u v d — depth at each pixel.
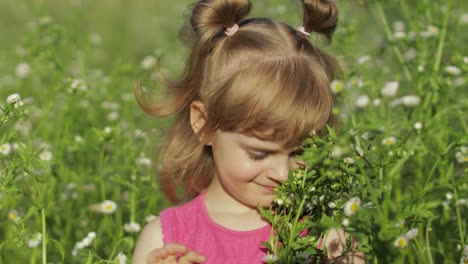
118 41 9.33
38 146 4.59
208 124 2.79
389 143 2.62
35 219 4.10
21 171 3.73
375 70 4.32
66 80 4.71
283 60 2.75
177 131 3.15
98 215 4.34
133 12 10.90
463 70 3.95
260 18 2.99
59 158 4.30
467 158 3.38
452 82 4.05
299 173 2.53
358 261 2.83
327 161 2.34
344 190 2.53
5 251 3.87
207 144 2.86
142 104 3.27
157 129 4.02
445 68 4.03
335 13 3.08
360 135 2.74
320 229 2.52
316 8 3.04
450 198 3.24
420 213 2.34
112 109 5.30
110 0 11.27
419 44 4.15
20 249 3.75
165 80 3.34
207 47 2.92
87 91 4.64
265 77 2.69
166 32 8.60
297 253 2.56
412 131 3.29
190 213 2.94
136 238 3.68
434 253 3.62
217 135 2.77
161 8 11.00
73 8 9.19
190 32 3.13
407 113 3.76
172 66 6.16
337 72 3.26
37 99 5.54
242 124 2.66
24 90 5.85
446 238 3.49
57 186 4.34
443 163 3.16
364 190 2.39
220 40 2.89
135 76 5.59
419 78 3.95
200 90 2.93
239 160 2.69
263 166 2.67
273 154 2.66
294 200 2.63
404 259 3.41
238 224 2.85
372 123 2.57
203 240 2.86
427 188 2.71
